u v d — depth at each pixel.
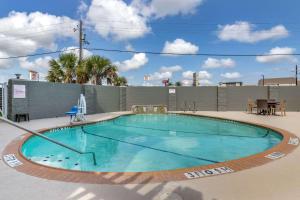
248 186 3.58
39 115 13.52
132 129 12.08
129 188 3.51
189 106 20.38
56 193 3.35
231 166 4.57
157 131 11.53
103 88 18.80
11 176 4.09
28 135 8.12
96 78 21.64
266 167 4.53
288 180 3.83
